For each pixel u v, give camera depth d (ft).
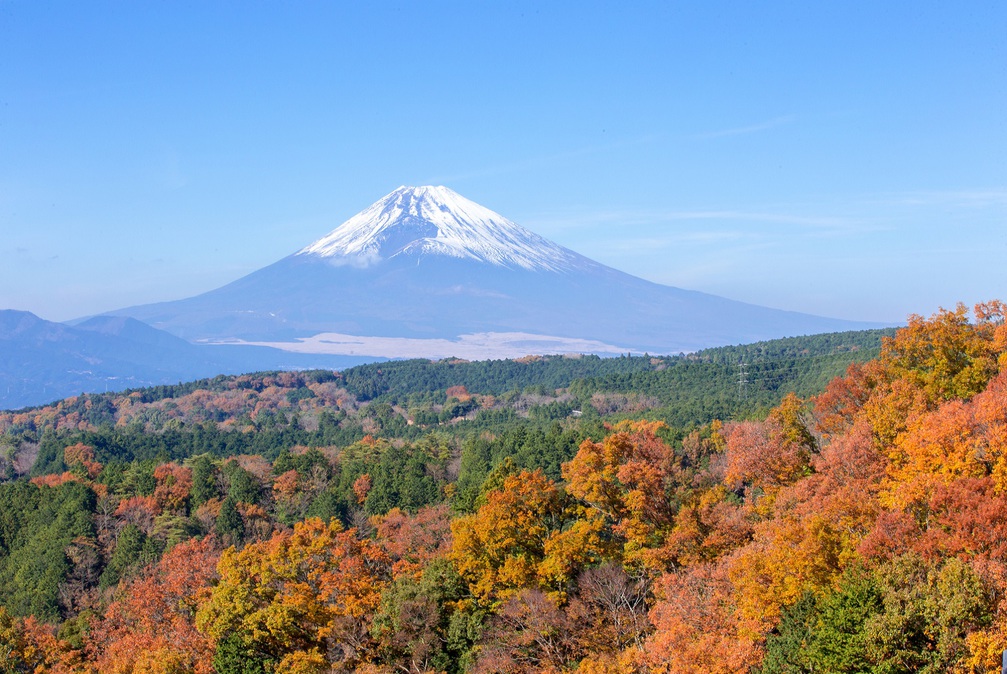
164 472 415.44
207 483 394.11
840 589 123.34
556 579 169.89
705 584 147.84
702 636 131.75
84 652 214.90
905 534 131.23
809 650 120.88
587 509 184.03
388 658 170.91
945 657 112.27
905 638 114.93
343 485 401.70
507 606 164.55
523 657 157.38
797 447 200.44
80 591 308.81
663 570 167.02
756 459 197.16
